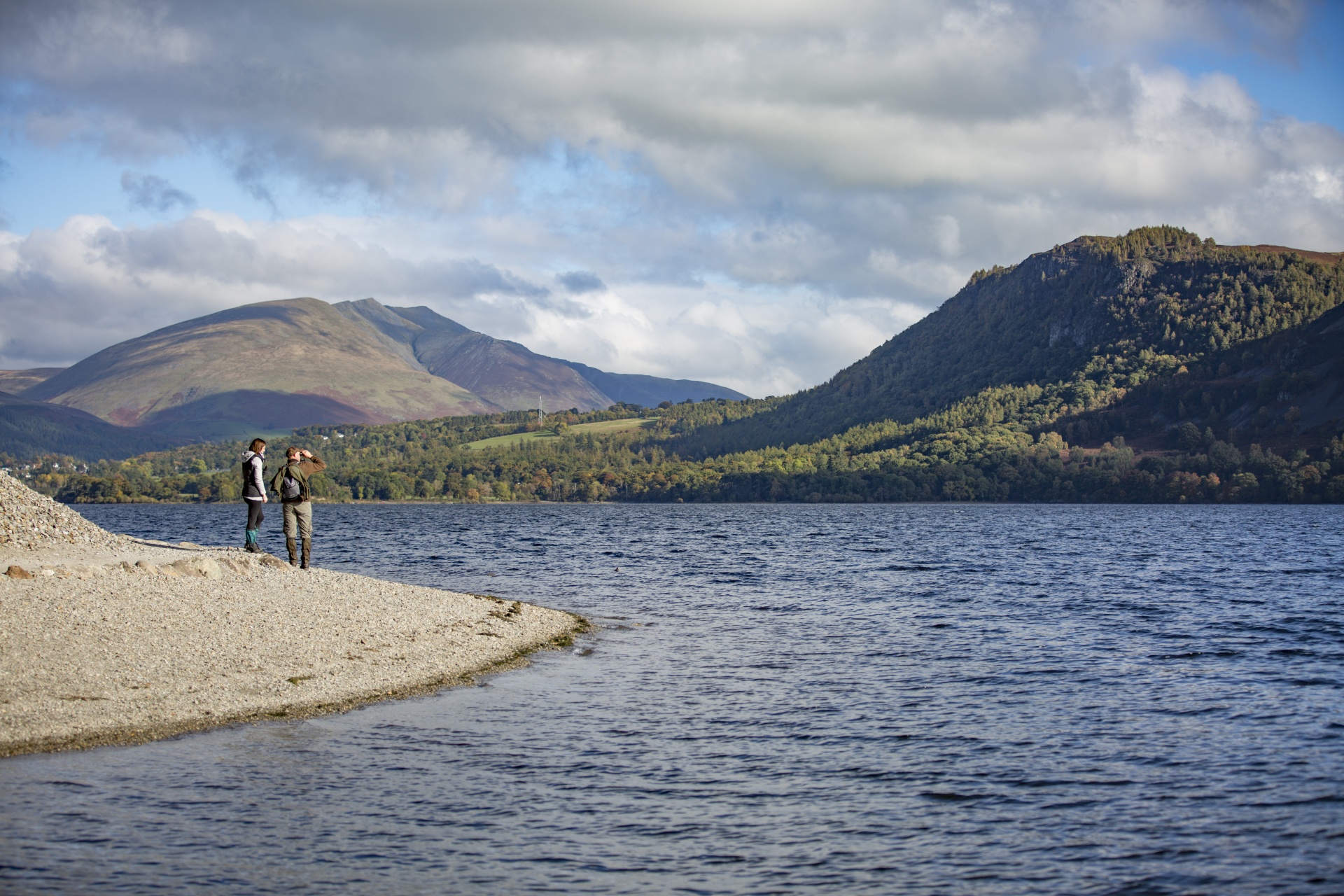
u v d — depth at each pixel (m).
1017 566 63.50
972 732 19.20
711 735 18.73
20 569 25.17
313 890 11.56
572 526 139.75
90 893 11.27
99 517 172.38
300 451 33.81
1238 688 23.50
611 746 17.81
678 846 13.29
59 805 13.84
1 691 18.05
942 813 14.73
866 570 59.75
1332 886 12.45
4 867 11.82
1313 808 15.09
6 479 34.16
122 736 16.91
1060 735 19.06
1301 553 76.31
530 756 17.03
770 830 13.95
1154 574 56.94
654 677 24.03
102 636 21.59
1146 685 23.77
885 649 28.81
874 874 12.56
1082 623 35.00
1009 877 12.58
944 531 118.81
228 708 18.83
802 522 153.25
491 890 11.75
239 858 12.38
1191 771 16.84
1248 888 12.38
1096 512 191.25
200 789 14.73
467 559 66.00
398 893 11.56
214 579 28.56
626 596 42.81
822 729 19.28
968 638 31.03
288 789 14.92
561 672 24.30
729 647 28.88
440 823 13.81
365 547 81.56
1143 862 13.09
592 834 13.61
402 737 17.86
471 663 24.38
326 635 24.64
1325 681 24.41
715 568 60.81
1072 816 14.68
